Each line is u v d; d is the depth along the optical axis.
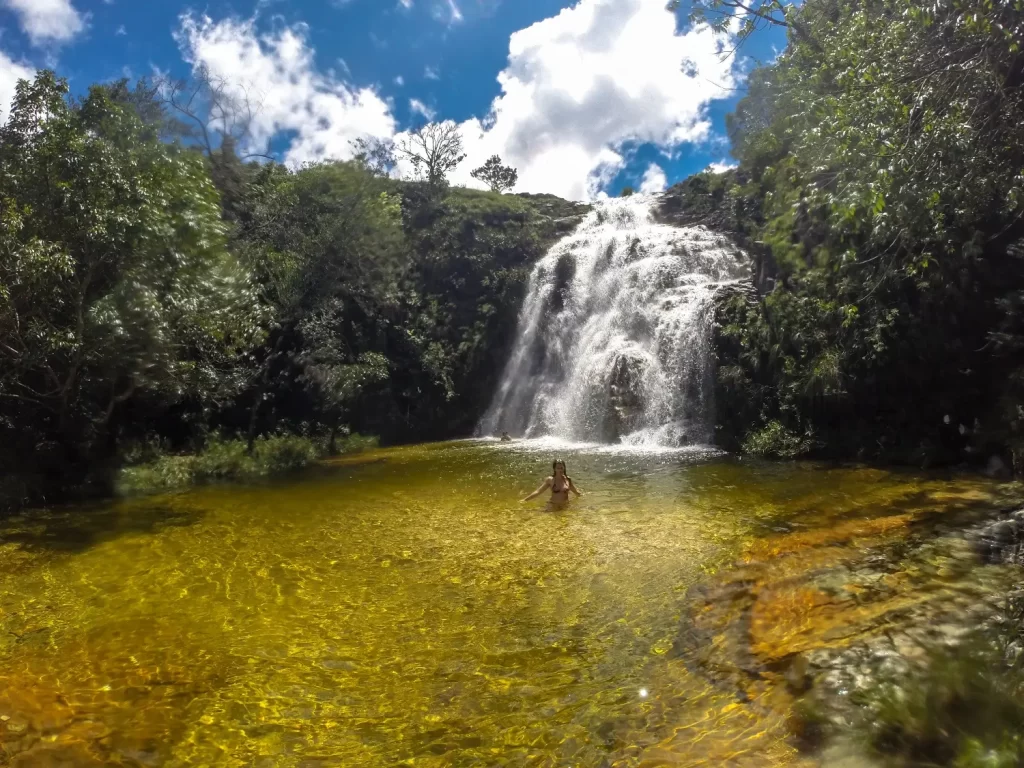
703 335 23.86
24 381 17.61
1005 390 14.30
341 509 13.83
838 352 17.77
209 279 18.55
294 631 7.24
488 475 18.00
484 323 33.53
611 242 31.81
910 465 15.54
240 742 5.04
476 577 8.88
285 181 33.66
